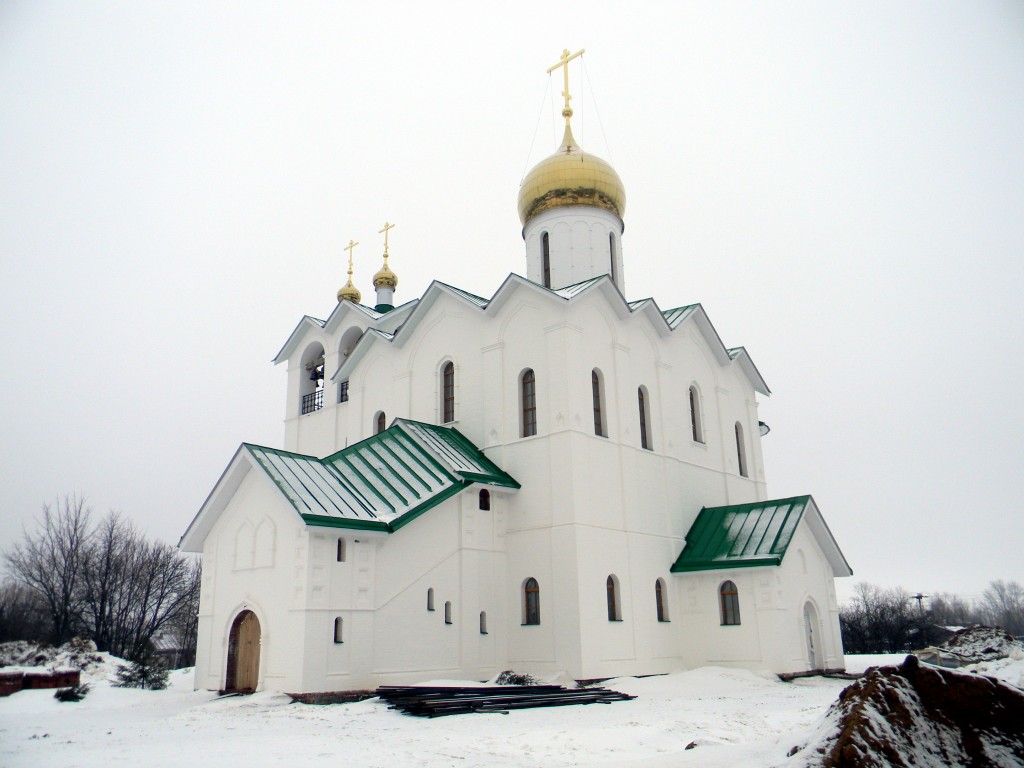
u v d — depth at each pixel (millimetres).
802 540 30016
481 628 25906
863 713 9648
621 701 21594
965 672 10352
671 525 30328
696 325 35000
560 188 34688
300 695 20750
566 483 26469
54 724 18516
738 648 28000
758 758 10492
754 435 37375
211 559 24797
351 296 41531
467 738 14852
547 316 28266
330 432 36938
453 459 26547
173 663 57250
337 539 22422
